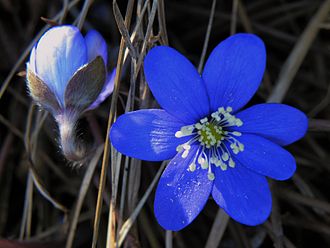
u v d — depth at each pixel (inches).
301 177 4.8
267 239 4.8
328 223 4.6
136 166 4.3
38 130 4.7
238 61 3.7
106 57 4.2
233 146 3.8
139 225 4.6
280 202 4.9
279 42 5.6
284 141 3.8
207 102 3.8
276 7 5.5
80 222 4.8
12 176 5.1
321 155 4.9
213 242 4.3
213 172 3.9
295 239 4.8
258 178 3.8
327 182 5.0
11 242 4.4
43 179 5.0
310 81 5.3
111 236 4.1
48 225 5.0
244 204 3.8
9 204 5.0
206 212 4.8
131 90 4.1
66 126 4.0
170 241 4.2
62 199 5.1
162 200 3.8
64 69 3.9
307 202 4.5
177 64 3.6
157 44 4.4
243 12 5.1
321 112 5.2
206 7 5.6
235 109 3.8
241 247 4.5
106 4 5.5
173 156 3.8
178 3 5.6
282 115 3.7
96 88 3.9
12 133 5.1
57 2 5.4
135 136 3.7
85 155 4.2
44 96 3.9
